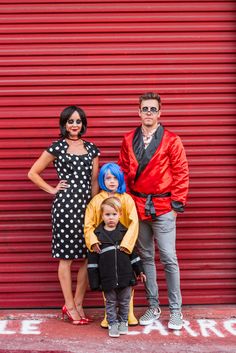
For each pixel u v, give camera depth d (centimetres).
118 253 449
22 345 436
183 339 450
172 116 530
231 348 432
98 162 509
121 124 530
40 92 527
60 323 491
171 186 470
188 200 532
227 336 459
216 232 533
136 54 529
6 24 524
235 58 529
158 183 466
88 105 530
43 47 526
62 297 532
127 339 450
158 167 464
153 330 471
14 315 512
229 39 528
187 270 533
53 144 477
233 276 534
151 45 529
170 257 469
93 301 533
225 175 531
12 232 528
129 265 452
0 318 504
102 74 528
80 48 527
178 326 468
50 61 526
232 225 533
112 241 451
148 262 492
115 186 463
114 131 530
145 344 439
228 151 531
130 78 529
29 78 527
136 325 484
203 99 530
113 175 462
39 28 525
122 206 468
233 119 532
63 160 473
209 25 529
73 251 471
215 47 529
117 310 502
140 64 529
